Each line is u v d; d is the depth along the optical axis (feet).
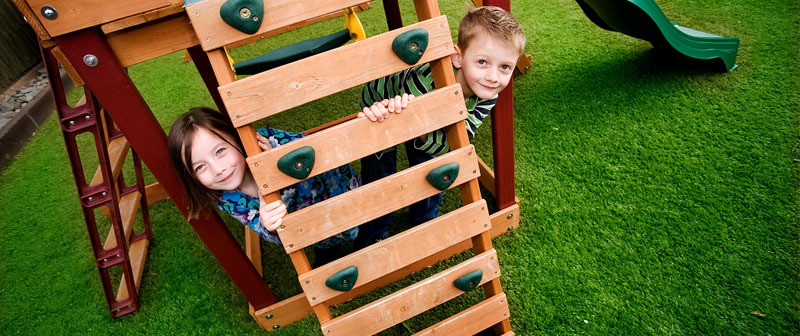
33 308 7.37
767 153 7.27
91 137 11.77
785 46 9.37
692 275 5.88
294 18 3.68
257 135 4.87
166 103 12.37
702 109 8.36
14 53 15.15
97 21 3.37
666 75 9.36
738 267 5.84
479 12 4.86
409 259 4.78
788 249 5.91
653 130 8.17
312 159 4.06
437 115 4.33
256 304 6.06
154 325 6.76
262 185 4.05
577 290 6.01
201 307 6.88
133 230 8.52
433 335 5.15
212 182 4.55
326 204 4.31
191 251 7.88
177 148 4.22
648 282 5.91
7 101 13.50
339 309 6.42
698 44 8.54
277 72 3.74
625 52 10.34
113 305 6.90
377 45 3.91
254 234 7.58
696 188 6.98
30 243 8.64
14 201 9.81
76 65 3.56
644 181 7.27
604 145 8.09
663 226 6.54
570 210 7.09
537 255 6.56
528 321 5.82
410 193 4.55
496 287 5.31
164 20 3.67
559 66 10.37
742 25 10.30
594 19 9.66
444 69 4.25
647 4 7.82
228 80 3.72
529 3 13.10
